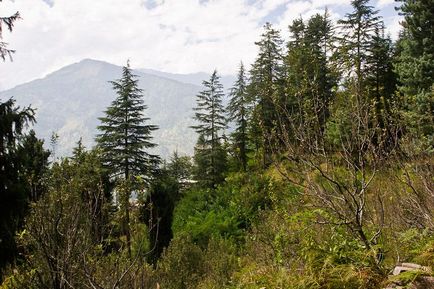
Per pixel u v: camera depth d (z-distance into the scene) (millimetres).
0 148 10188
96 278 4684
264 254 6762
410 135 4707
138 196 4676
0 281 9117
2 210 9633
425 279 2826
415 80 18828
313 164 3766
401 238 4172
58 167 5371
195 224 18031
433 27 19328
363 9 26328
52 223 4840
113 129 27609
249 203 16359
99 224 5160
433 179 4363
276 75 31906
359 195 3865
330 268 3629
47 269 5000
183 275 11258
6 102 10617
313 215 4633
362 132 3871
